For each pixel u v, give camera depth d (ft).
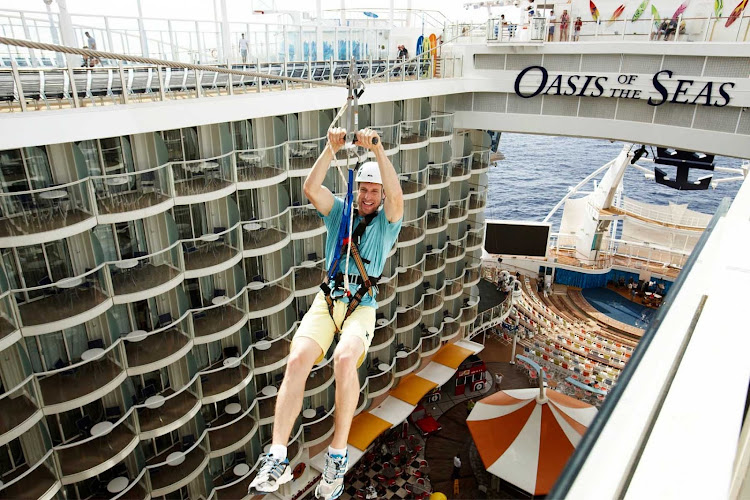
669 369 6.84
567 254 171.83
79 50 18.61
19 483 60.95
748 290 8.46
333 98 79.05
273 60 86.22
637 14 103.09
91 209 59.06
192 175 73.10
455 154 121.70
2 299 55.93
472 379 126.52
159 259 71.15
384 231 18.10
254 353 84.58
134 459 70.08
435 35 117.29
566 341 137.69
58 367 64.13
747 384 6.24
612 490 5.10
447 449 108.27
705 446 5.38
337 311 17.40
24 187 58.34
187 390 76.23
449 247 125.18
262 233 81.10
